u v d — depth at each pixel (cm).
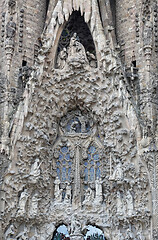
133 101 2677
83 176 2772
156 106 2700
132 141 2575
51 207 2686
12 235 2506
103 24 2919
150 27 2823
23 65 2892
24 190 2562
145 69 2767
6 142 2538
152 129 2572
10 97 2734
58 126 2848
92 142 2836
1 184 2492
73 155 2803
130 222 2527
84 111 2853
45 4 3111
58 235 2688
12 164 2550
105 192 2714
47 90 2731
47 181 2680
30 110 2644
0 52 2848
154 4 2881
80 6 2859
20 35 2888
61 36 3014
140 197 2505
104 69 2720
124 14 3019
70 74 2759
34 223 2592
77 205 2694
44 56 2731
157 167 2497
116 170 2583
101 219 2652
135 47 2877
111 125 2670
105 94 2728
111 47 2767
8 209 2492
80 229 2630
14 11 2905
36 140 2641
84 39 3028
